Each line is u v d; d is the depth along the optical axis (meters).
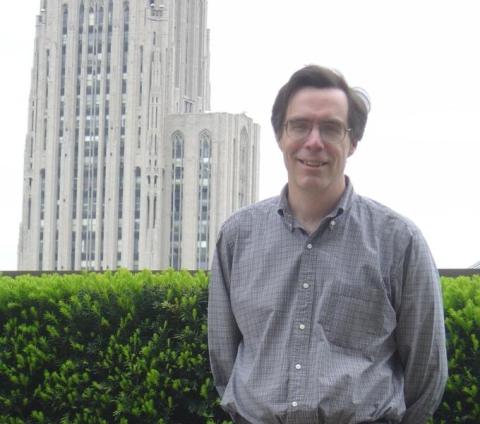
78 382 6.43
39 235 113.31
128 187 112.00
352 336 4.05
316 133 4.13
